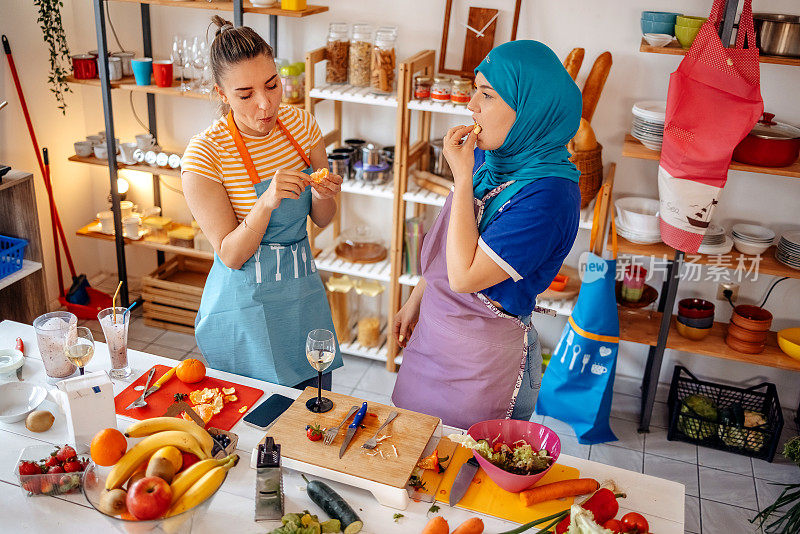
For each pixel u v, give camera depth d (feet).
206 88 10.89
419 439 5.44
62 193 12.69
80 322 12.70
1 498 4.93
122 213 12.36
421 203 11.60
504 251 5.57
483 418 6.42
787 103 9.86
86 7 12.12
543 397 10.56
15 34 11.08
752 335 9.97
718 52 8.18
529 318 6.34
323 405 5.77
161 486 4.34
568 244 5.87
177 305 12.46
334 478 5.13
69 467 5.01
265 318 6.86
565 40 10.37
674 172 8.80
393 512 4.99
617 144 10.69
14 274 10.25
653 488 5.35
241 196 6.56
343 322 12.05
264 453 4.99
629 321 10.69
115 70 11.53
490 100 5.64
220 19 6.30
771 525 8.18
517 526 4.90
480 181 6.26
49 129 12.13
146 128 12.75
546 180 5.68
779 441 10.62
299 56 11.64
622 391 11.76
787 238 9.85
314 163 7.18
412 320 7.28
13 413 5.75
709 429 10.39
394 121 11.60
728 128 8.39
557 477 5.37
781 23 8.29
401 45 11.12
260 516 4.82
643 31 9.25
